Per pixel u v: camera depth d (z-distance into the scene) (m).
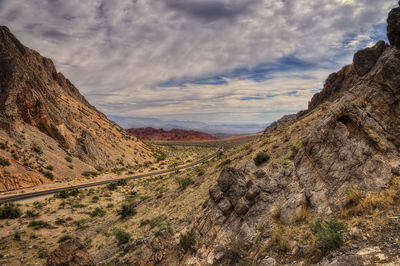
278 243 10.59
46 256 28.31
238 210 14.32
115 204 55.06
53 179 72.62
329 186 11.90
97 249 27.59
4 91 80.94
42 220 41.97
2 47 90.06
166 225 26.53
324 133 13.66
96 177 87.56
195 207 29.08
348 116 12.81
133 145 158.75
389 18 13.05
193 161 130.88
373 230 8.47
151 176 96.50
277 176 15.09
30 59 141.12
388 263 6.75
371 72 13.23
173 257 15.16
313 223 10.52
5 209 43.03
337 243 8.52
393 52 12.34
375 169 10.78
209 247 13.90
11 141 72.62
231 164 43.00
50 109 101.44
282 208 12.32
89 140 111.88
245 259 11.30
